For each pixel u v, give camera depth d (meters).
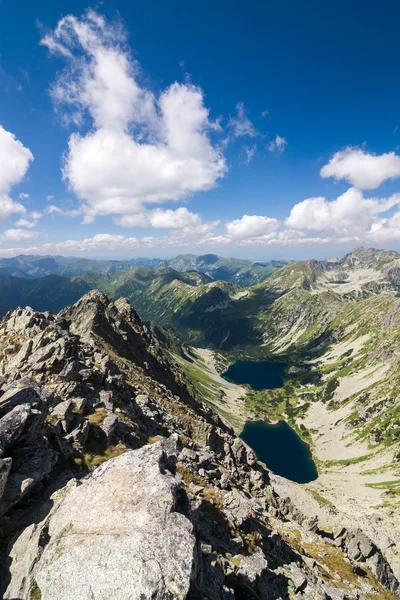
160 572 13.00
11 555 15.24
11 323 61.12
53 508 17.42
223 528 28.39
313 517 50.66
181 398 111.19
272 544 32.78
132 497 16.72
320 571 35.81
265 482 61.62
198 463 40.62
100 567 13.22
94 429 30.56
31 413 22.33
